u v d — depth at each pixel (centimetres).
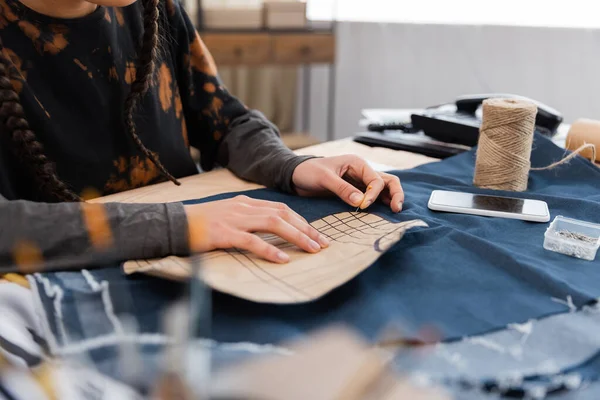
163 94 102
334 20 248
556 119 116
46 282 53
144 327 46
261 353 42
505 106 83
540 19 232
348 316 49
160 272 53
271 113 277
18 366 39
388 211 76
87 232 58
